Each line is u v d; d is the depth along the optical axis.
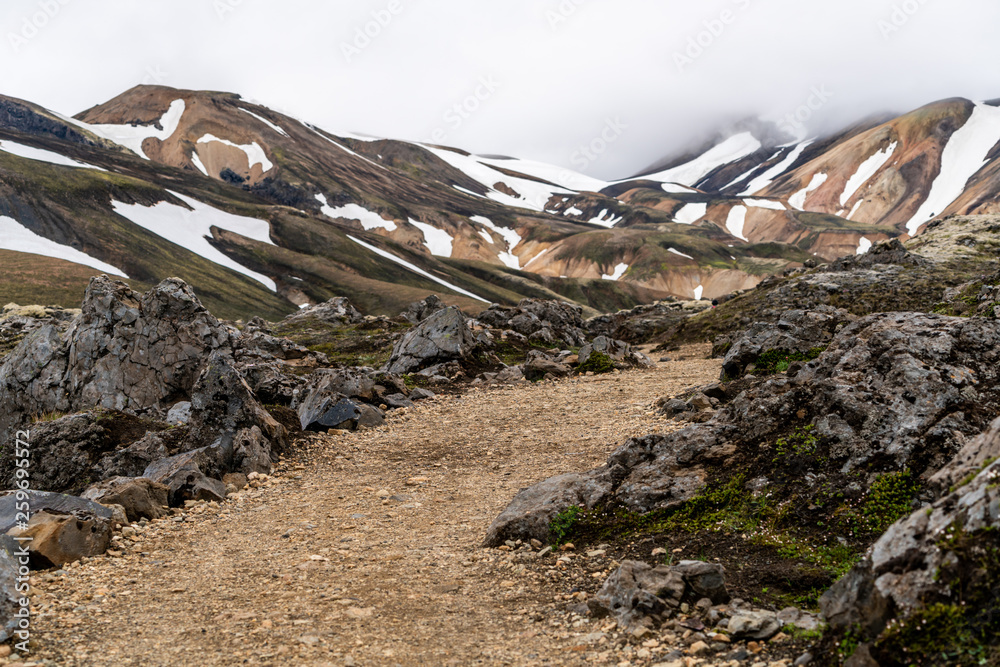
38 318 53.12
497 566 9.26
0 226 166.12
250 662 6.59
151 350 22.34
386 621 7.61
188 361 22.42
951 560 4.91
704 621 6.82
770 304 46.53
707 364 30.20
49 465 16.47
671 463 10.48
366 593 8.54
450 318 31.66
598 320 62.12
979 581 4.73
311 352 39.69
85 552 10.55
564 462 15.13
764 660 5.87
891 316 11.51
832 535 8.16
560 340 49.78
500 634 7.14
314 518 12.51
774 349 22.00
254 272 199.12
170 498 13.73
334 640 7.09
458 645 6.90
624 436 16.45
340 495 14.09
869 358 10.32
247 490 14.81
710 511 9.36
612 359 30.45
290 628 7.46
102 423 17.66
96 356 22.12
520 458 16.00
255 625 7.60
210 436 16.48
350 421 20.16
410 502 13.19
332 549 10.50
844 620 5.44
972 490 5.23
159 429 18.25
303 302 182.75
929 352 9.79
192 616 7.99
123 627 7.67
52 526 10.45
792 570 7.55
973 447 6.43
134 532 11.80
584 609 7.46
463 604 8.07
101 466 16.22
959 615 4.66
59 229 173.12
